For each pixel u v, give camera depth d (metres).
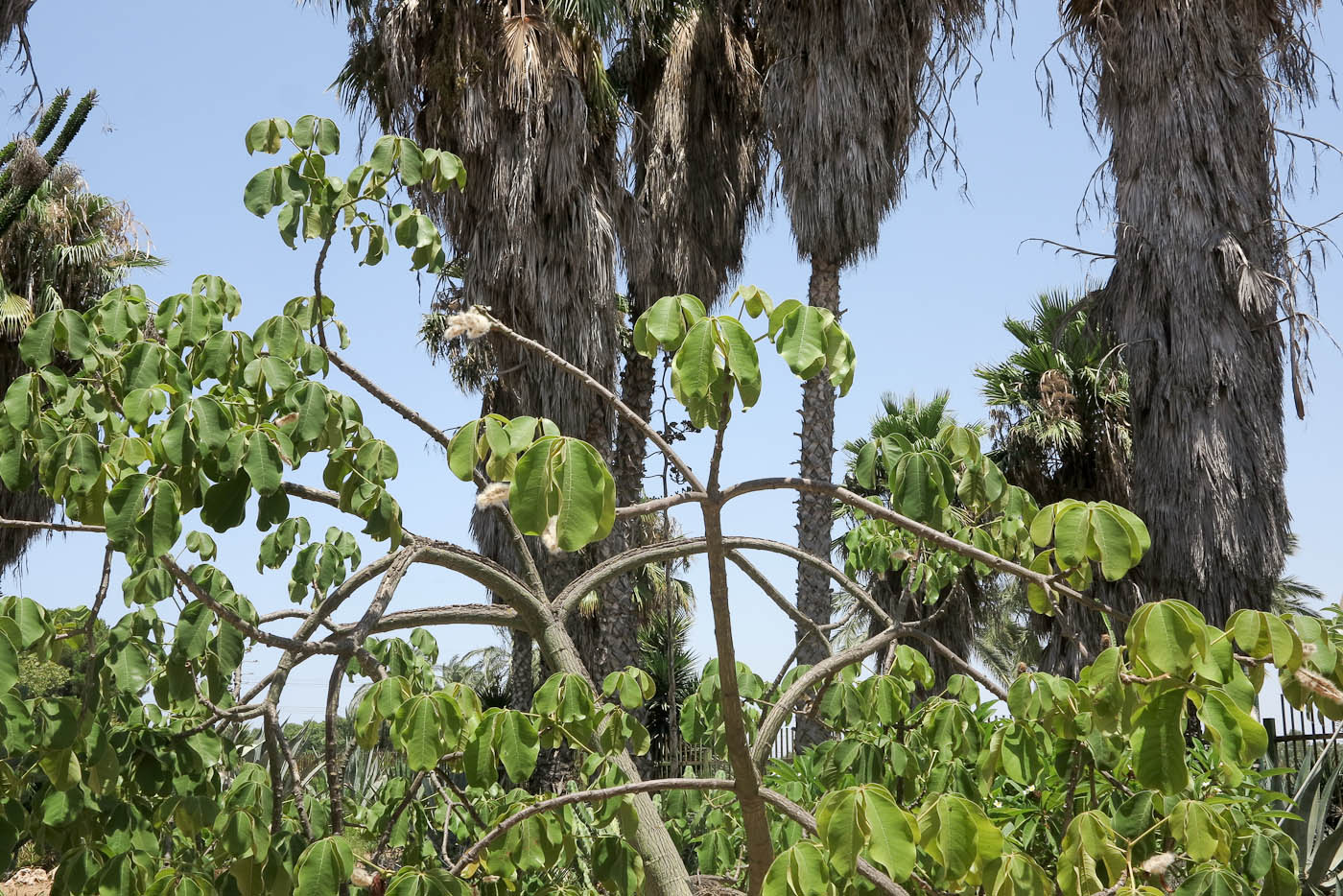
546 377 9.09
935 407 13.80
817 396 9.67
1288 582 19.84
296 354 2.69
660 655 16.20
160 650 3.01
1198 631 1.82
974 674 3.23
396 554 3.06
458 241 9.38
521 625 3.38
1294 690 1.90
